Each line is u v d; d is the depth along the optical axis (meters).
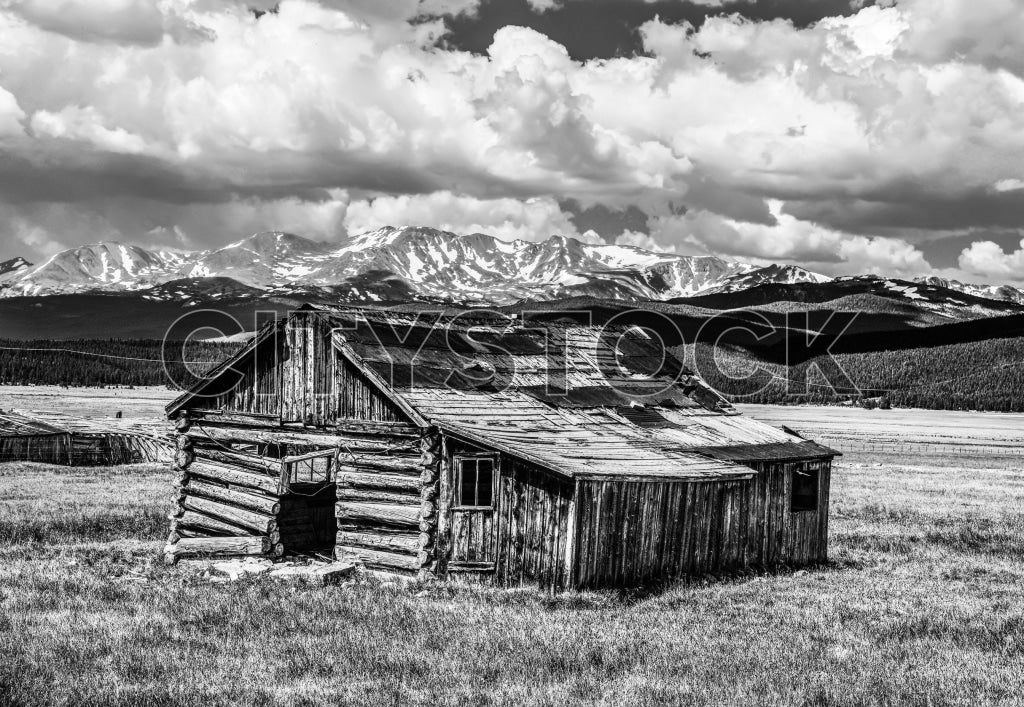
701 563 26.27
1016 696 15.91
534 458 23.08
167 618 19.97
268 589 23.03
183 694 15.12
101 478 52.16
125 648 17.62
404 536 24.94
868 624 21.02
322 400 26.66
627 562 24.17
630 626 20.00
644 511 24.58
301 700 14.98
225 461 28.14
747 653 18.03
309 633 19.00
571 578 22.91
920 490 52.59
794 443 30.86
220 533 27.77
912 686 16.28
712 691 15.66
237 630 19.12
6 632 18.56
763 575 27.23
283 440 27.14
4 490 44.38
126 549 28.72
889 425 134.00
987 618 21.94
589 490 23.16
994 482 58.06
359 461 25.72
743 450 28.56
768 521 28.48
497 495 24.20
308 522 28.08
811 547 30.09
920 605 23.34
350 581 24.22
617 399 30.61
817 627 20.58
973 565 29.62
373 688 15.63
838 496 49.06
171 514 28.59
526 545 23.77
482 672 16.61
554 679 16.38
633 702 15.04
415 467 24.78
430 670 16.64
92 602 21.33
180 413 29.06
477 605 21.59
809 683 16.23
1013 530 37.34
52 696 14.90
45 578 23.75
